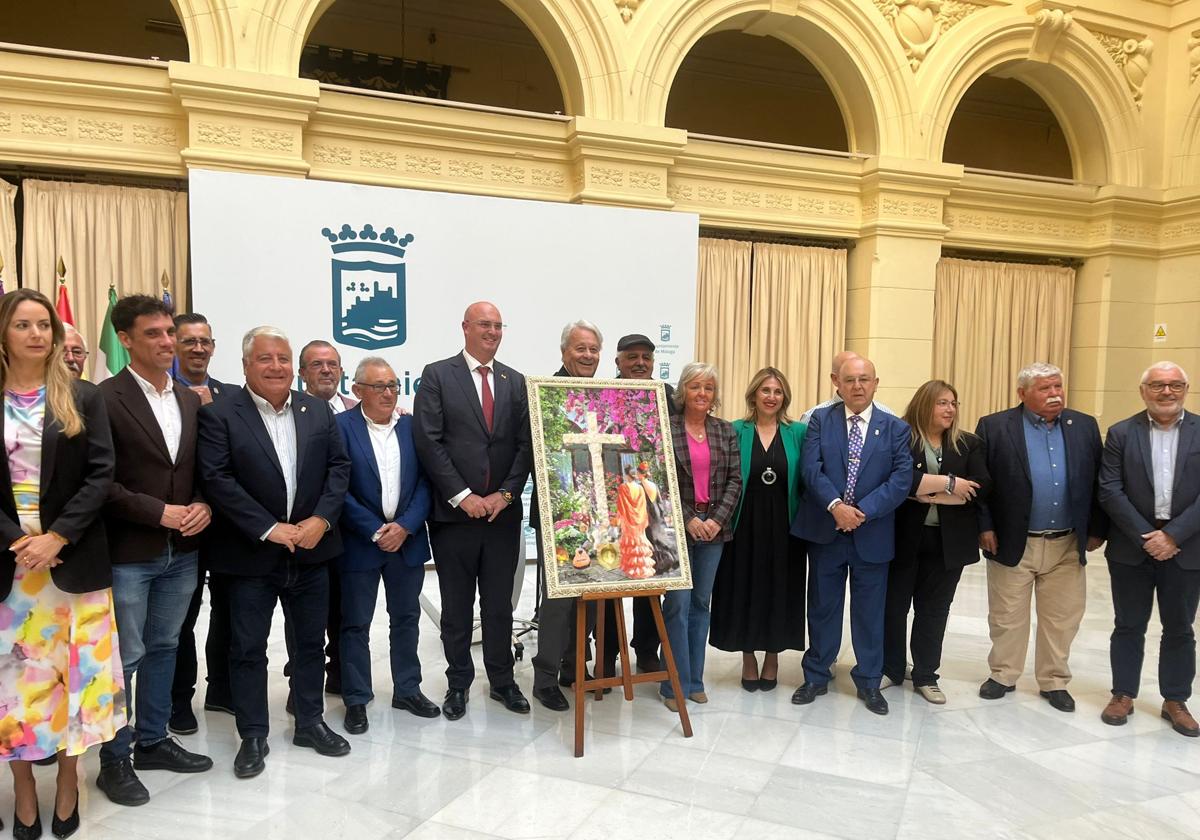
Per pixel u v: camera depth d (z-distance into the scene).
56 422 2.33
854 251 7.65
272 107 5.48
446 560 3.33
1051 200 8.05
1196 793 2.86
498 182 6.34
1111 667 3.81
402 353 5.90
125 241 5.52
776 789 2.82
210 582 3.25
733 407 7.38
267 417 2.90
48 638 2.37
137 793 2.65
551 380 3.29
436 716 3.37
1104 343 8.27
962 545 3.58
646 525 3.22
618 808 2.67
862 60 7.19
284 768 2.91
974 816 2.68
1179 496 3.27
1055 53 7.78
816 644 3.64
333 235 5.64
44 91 5.18
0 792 2.75
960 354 8.06
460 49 9.09
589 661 4.05
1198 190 7.91
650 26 6.44
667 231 6.52
